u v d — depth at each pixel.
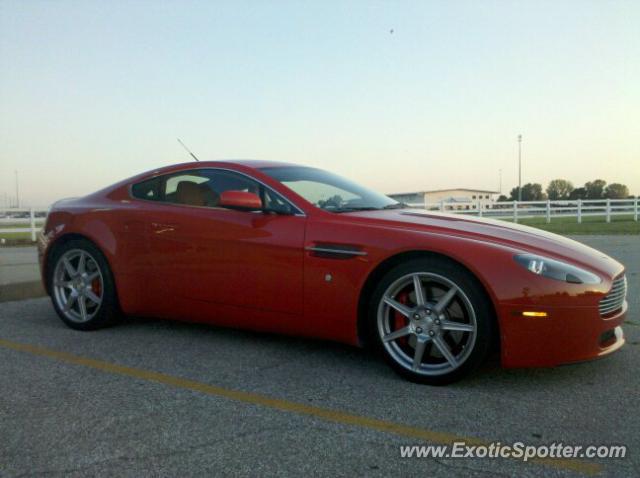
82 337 4.28
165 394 3.06
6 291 5.84
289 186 3.85
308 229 3.56
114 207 4.39
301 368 3.51
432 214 3.81
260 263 3.68
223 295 3.85
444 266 3.13
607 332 3.20
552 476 2.20
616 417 2.74
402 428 2.62
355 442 2.48
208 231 3.89
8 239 16.98
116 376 3.36
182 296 4.04
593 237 13.52
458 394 3.05
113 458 2.34
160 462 2.30
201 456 2.35
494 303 3.00
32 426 2.64
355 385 3.21
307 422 2.69
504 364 3.03
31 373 3.41
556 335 2.97
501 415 2.77
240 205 3.65
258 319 3.74
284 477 2.18
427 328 3.21
